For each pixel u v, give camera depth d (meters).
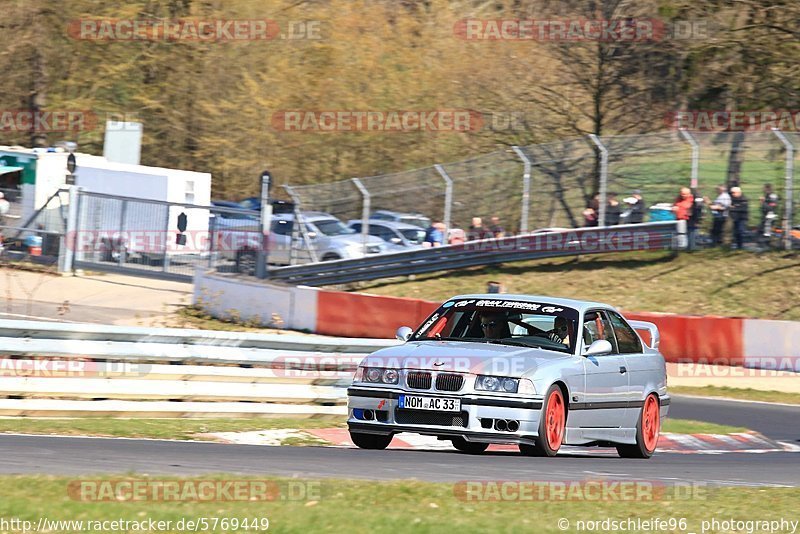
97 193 98.62
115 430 36.78
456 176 104.50
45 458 27.47
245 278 88.94
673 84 118.25
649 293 93.81
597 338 37.62
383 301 82.19
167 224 96.75
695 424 51.84
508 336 36.75
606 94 121.75
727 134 97.88
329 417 47.53
